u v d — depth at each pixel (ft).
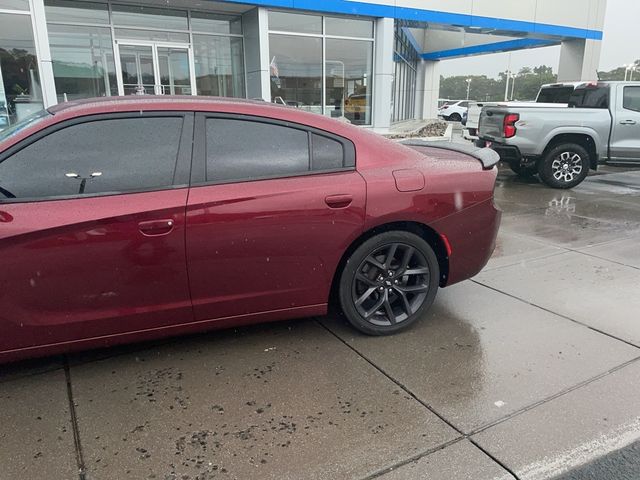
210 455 7.91
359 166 10.98
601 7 72.02
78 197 9.14
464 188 11.68
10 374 10.11
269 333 11.89
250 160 10.21
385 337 11.75
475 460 7.84
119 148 9.50
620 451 8.03
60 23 40.63
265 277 10.39
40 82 36.45
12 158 8.95
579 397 9.41
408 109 97.30
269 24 45.83
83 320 9.42
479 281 15.26
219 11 46.21
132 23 43.55
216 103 10.31
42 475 7.49
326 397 9.40
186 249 9.62
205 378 10.00
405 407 9.11
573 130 28.91
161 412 8.95
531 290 14.51
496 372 10.27
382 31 50.65
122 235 9.20
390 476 7.52
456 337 11.72
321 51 49.08
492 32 66.54
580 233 20.39
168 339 11.57
